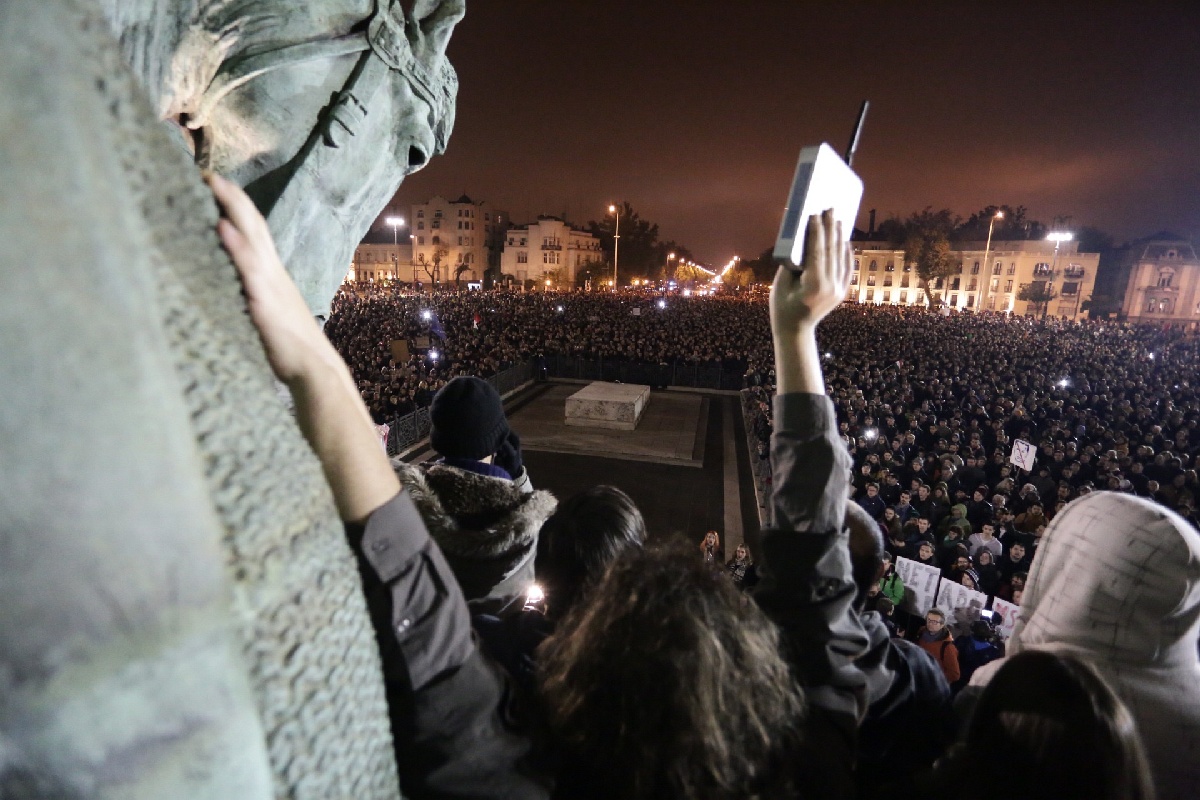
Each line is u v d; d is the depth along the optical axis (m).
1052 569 1.83
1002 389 18.94
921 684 1.94
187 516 0.42
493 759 0.86
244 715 0.47
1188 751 1.53
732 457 16.50
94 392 0.35
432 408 2.29
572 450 16.69
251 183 1.89
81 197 0.35
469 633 0.86
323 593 0.61
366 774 0.67
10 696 0.34
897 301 83.00
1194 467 11.98
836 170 1.32
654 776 0.96
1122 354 31.41
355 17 1.93
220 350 0.55
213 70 1.71
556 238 99.75
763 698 1.04
